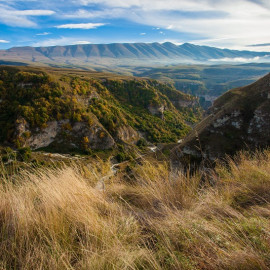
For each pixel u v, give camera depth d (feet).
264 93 129.70
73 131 222.48
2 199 9.30
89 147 223.10
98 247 6.82
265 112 121.49
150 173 13.65
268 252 5.67
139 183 13.55
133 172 14.35
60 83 240.12
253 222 7.09
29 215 8.07
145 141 289.12
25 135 193.47
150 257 6.24
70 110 224.53
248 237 6.45
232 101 138.51
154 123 337.11
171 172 13.12
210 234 6.93
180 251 6.57
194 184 11.98
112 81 388.57
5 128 193.47
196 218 8.05
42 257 6.07
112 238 7.31
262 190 10.16
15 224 7.70
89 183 13.05
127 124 278.67
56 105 220.02
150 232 8.09
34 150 197.57
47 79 231.09
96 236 6.95
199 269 5.73
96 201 10.49
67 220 8.31
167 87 488.02
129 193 12.64
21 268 5.94
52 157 181.88
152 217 9.42
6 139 190.29
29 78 227.20
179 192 11.00
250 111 129.39
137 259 6.20
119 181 13.88
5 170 10.89
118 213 9.68
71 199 9.54
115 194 12.73
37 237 7.38
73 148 215.31
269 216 7.71
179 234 7.14
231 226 7.27
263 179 11.09
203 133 126.52
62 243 7.07
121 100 375.25
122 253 6.26
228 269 5.53
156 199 11.27
